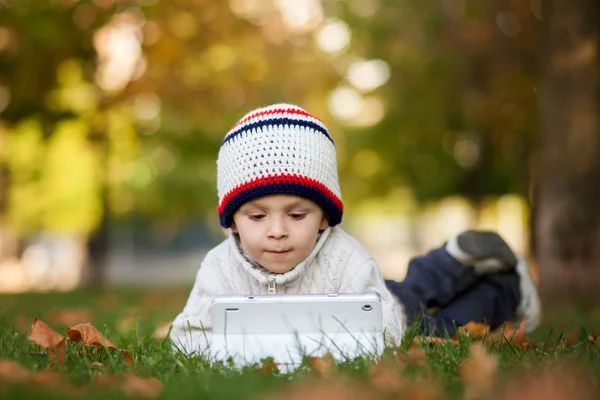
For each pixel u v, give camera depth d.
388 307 3.18
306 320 2.73
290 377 2.50
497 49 12.84
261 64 12.88
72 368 2.70
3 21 10.82
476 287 4.06
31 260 31.95
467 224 20.64
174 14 11.84
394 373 2.41
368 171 17.78
